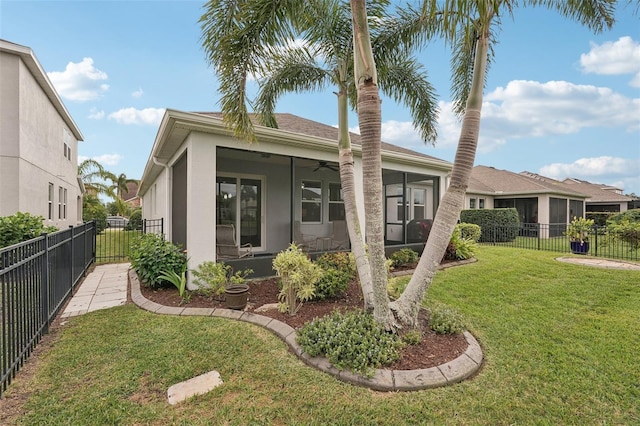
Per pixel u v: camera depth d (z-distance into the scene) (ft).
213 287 15.92
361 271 12.96
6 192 28.58
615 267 24.02
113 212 90.12
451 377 8.95
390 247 27.14
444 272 21.95
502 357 10.30
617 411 7.80
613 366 9.71
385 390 8.53
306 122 33.09
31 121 32.32
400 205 39.29
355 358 9.33
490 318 13.55
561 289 17.84
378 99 10.72
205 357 10.11
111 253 34.71
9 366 8.73
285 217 29.91
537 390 8.56
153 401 8.07
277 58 15.31
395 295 15.24
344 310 13.96
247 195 28.22
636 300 15.87
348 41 15.02
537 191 56.44
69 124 48.60
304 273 13.60
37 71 32.40
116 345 10.91
